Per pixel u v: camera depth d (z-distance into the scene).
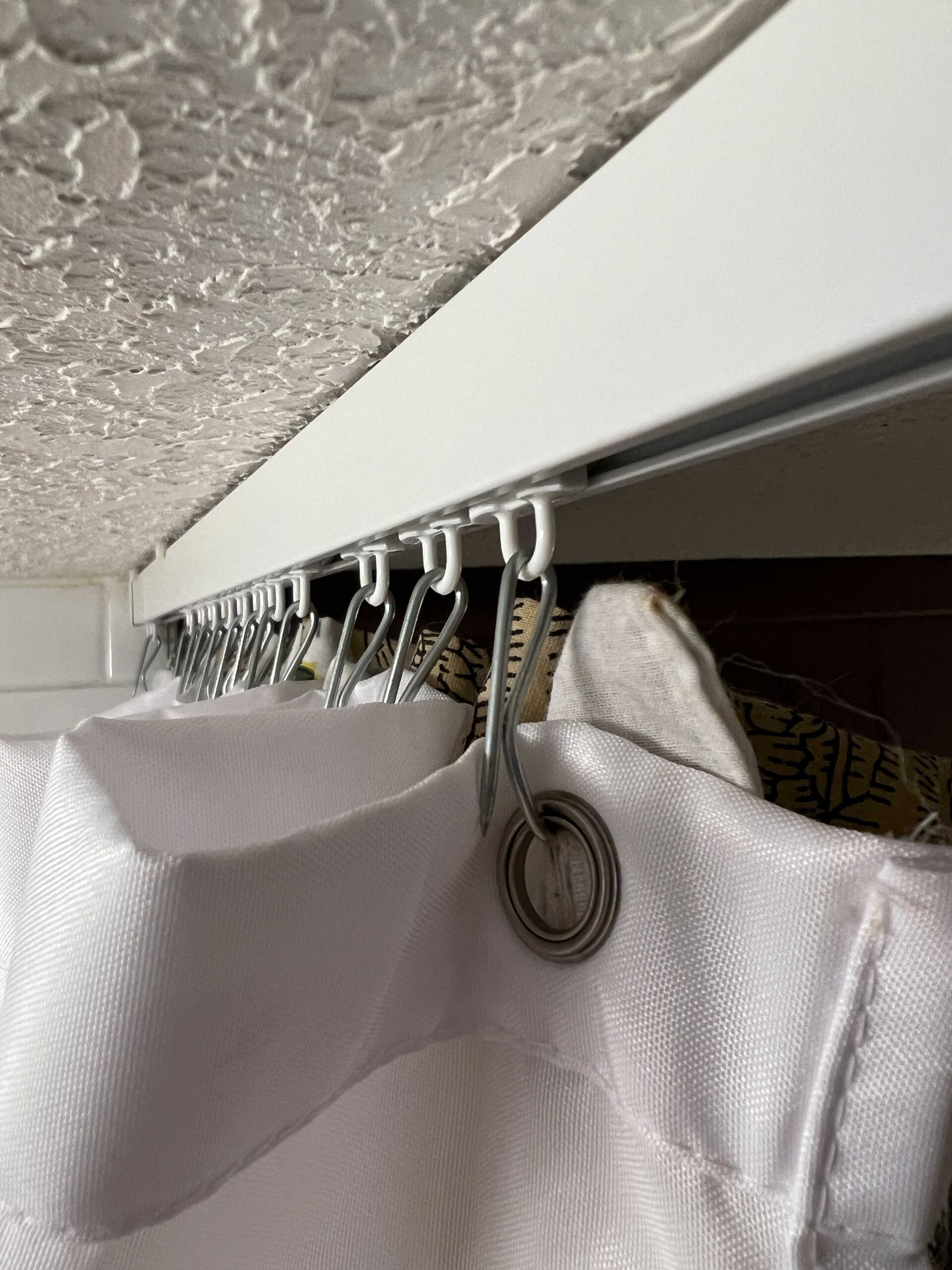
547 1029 0.25
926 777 0.51
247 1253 0.23
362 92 0.18
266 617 0.53
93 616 0.95
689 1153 0.21
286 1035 0.21
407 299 0.28
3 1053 0.18
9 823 0.33
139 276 0.26
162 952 0.18
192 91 0.17
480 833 0.25
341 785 0.27
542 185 0.21
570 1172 0.24
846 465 0.54
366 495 0.33
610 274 0.19
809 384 0.17
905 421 0.44
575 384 0.20
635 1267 0.22
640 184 0.18
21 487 0.54
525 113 0.19
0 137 0.19
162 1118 0.18
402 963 0.25
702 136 0.16
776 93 0.15
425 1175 0.26
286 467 0.43
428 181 0.21
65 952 0.18
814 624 0.77
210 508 0.63
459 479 0.25
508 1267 0.24
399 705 0.30
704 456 0.20
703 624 0.75
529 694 0.41
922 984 0.18
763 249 0.15
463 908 0.26
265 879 0.19
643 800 0.23
